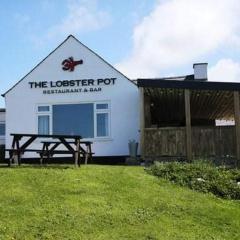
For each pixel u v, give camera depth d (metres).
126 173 16.02
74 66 25.81
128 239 10.52
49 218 11.35
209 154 21.56
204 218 12.29
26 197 12.68
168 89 22.62
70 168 16.50
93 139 25.30
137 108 25.23
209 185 15.02
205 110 31.59
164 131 22.05
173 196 13.78
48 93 25.86
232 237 11.25
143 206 12.67
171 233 11.02
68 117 25.62
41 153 18.23
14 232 10.53
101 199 12.90
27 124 25.81
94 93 25.56
